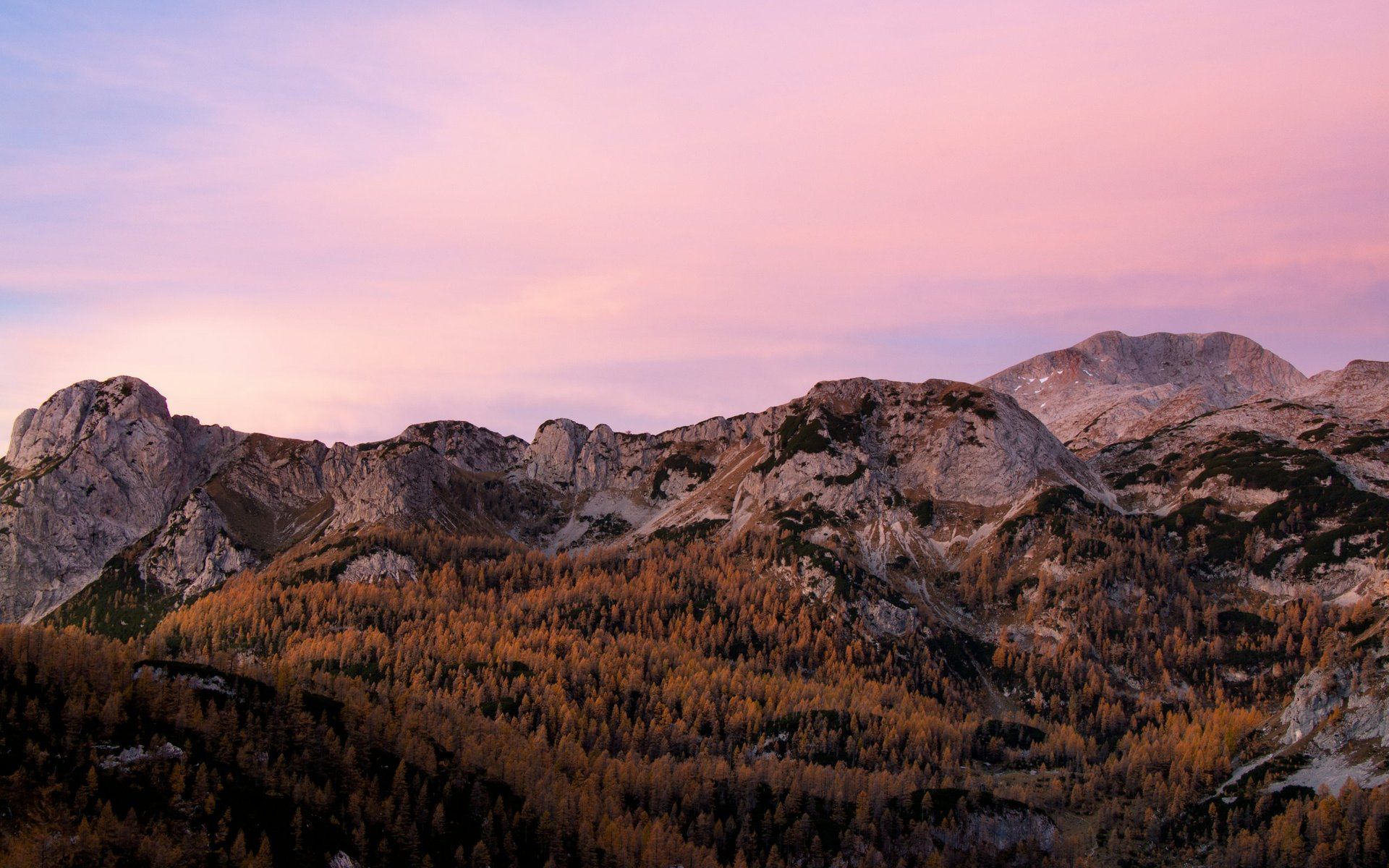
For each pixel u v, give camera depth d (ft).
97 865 569.64
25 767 616.39
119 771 641.40
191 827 615.98
